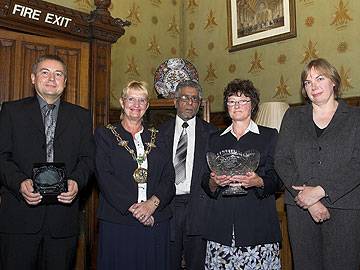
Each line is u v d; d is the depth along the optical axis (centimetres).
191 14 492
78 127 239
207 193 232
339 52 362
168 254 244
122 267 231
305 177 217
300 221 219
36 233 220
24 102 233
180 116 282
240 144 234
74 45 333
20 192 214
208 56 472
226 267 221
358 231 208
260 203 225
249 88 235
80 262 322
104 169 236
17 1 296
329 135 214
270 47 414
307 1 387
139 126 253
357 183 206
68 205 230
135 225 233
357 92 349
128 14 447
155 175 242
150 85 462
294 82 394
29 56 313
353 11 355
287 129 229
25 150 224
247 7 434
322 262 215
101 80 343
